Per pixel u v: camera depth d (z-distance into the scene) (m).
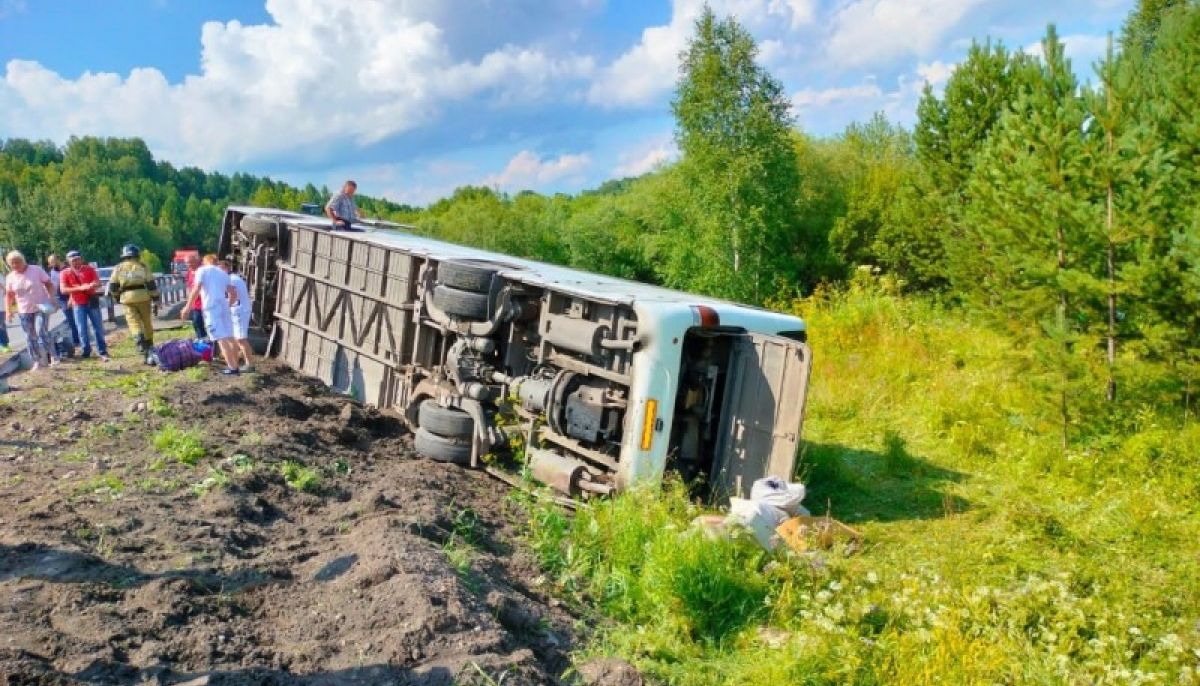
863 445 11.93
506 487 9.17
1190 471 9.12
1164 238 10.29
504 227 61.31
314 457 8.69
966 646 5.45
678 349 8.22
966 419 12.00
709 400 8.84
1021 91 12.23
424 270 11.00
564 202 74.12
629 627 6.03
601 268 52.53
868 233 31.16
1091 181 10.59
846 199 33.41
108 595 4.90
